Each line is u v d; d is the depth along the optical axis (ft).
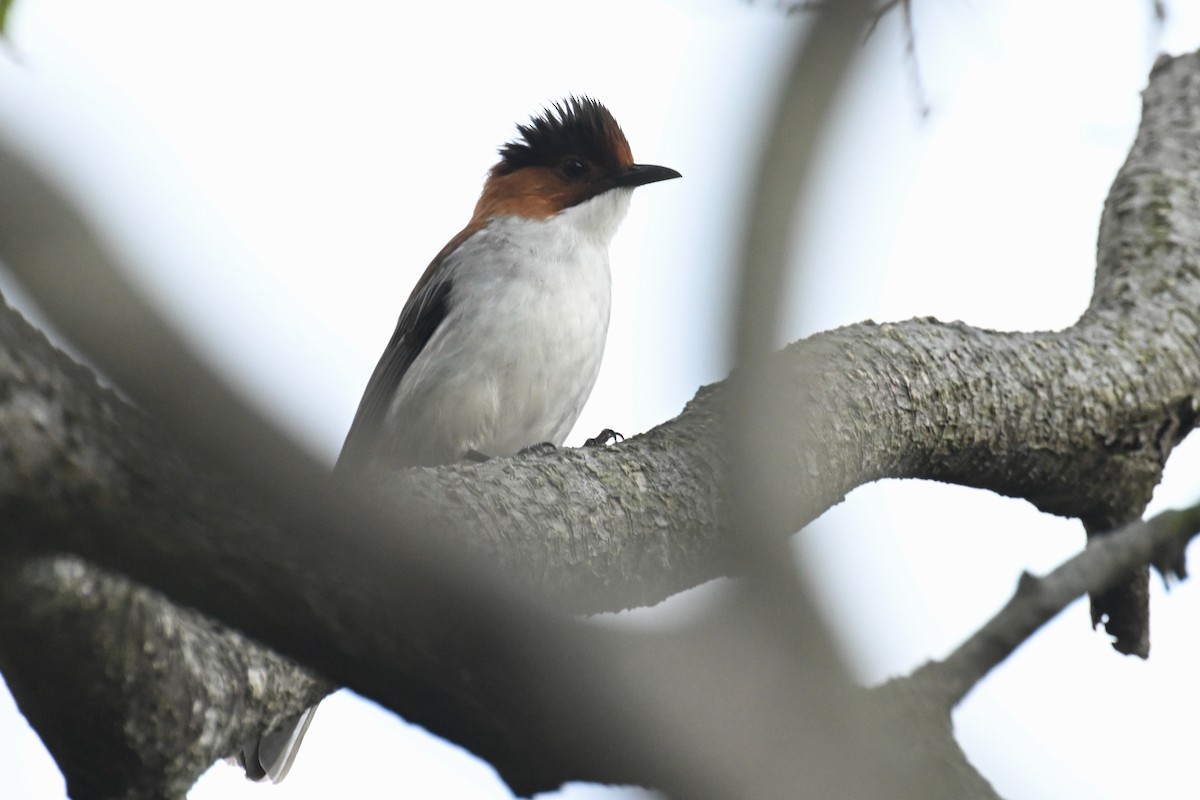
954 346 27.35
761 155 8.91
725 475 21.26
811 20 9.07
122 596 17.13
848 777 8.29
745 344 8.80
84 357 8.00
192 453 8.64
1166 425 29.17
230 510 10.95
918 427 25.82
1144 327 30.14
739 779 8.19
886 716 10.53
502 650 9.65
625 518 20.27
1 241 7.84
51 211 7.95
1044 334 29.32
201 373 8.11
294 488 9.11
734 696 8.47
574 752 9.29
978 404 26.84
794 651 8.61
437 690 10.53
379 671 10.76
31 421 11.25
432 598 9.87
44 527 11.59
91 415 11.57
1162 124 36.40
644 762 8.43
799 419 22.95
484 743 10.55
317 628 10.84
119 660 17.66
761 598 8.77
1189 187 33.73
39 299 7.86
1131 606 27.14
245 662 20.53
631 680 8.68
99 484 11.28
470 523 18.62
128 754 18.93
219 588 11.14
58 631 16.67
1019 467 27.84
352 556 9.95
